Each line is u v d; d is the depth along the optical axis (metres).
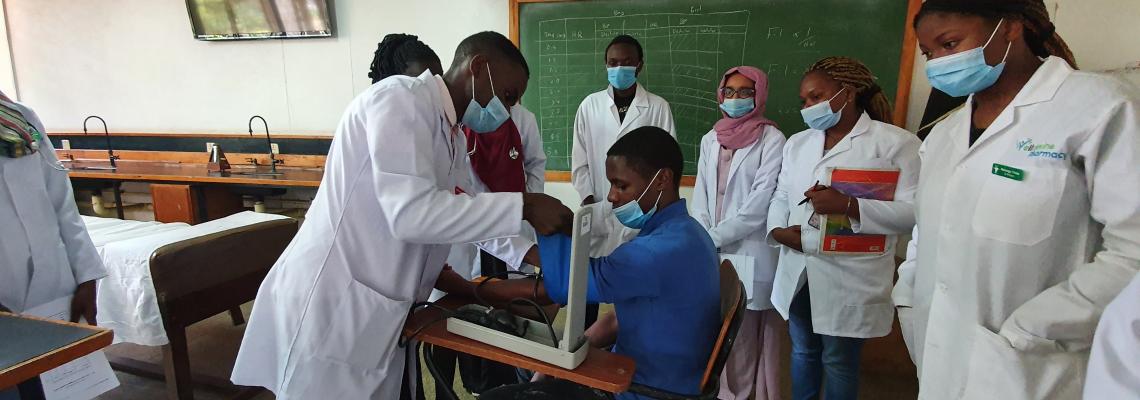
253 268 2.03
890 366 2.27
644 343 1.14
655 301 1.10
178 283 1.76
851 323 1.55
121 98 4.27
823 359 1.67
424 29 3.50
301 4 3.60
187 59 4.04
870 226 1.43
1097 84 0.88
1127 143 0.82
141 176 3.56
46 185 1.45
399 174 0.98
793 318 1.76
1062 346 0.88
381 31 3.58
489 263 2.05
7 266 1.32
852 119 1.61
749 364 1.98
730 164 2.05
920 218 1.19
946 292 1.08
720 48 2.99
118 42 4.15
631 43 2.43
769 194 1.90
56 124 4.50
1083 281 0.84
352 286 1.11
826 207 1.45
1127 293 0.62
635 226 1.23
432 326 1.12
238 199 3.86
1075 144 0.89
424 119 1.04
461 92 1.13
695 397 0.98
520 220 0.99
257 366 1.23
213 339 2.65
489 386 1.43
